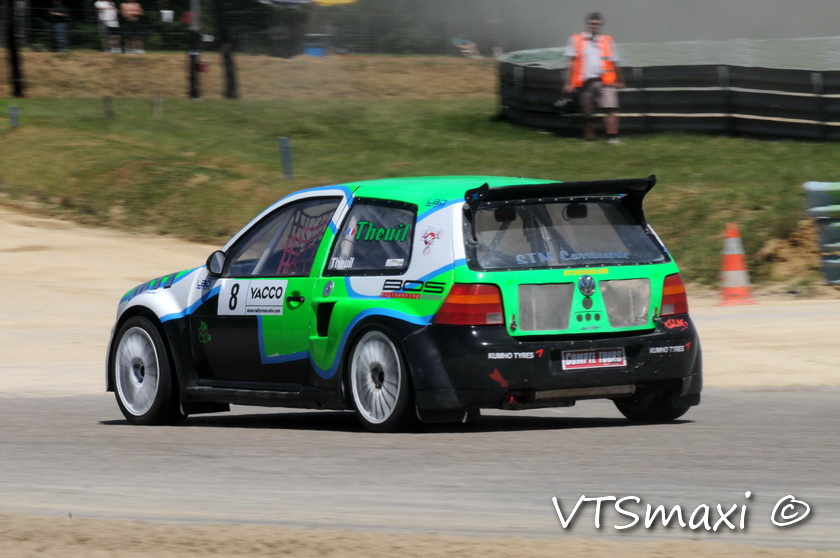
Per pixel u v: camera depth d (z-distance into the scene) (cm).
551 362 2311
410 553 1405
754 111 7844
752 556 1395
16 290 5153
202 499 1833
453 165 7475
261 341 2564
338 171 7450
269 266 2605
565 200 2431
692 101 8094
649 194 6306
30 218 6800
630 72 8306
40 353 3966
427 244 2355
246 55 14500
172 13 15088
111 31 14200
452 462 2078
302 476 1995
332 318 2439
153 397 2697
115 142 8212
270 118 9475
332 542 1464
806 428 2428
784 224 5650
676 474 1950
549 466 2027
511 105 9356
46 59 13200
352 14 15200
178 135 8738
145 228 6681
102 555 1422
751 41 9681
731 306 4875
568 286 2350
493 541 1469
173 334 2689
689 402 2488
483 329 2288
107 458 2234
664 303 2431
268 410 3061
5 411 2938
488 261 2320
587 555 1396
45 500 1853
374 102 10594
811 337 3931
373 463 2088
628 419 2605
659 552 1412
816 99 7538
